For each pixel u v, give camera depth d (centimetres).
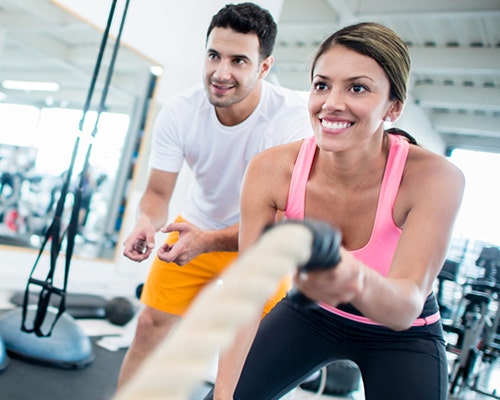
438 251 96
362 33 96
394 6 545
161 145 192
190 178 502
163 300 196
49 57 481
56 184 481
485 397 450
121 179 489
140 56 477
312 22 599
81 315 387
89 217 477
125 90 486
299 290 54
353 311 130
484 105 722
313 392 342
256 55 164
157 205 196
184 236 163
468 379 459
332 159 112
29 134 495
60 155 486
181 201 498
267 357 135
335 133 99
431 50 646
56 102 496
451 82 739
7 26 466
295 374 138
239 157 180
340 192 118
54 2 435
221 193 190
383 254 120
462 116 823
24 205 478
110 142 489
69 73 488
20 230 468
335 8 569
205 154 184
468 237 754
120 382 201
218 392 126
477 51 621
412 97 748
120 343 346
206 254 190
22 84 502
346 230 122
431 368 123
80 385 264
